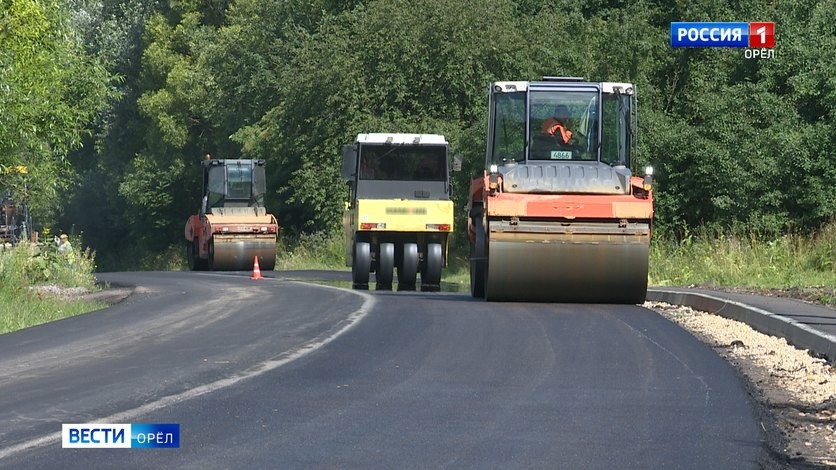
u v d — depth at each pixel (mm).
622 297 80562
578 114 87000
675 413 37688
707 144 138750
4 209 187875
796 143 132125
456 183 168625
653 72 160000
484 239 84812
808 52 145375
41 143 114062
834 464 30828
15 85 102125
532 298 81062
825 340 51812
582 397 40656
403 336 58656
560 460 30688
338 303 80562
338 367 47781
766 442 33250
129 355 52906
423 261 118875
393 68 190625
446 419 36469
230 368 47688
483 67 186000
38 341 60219
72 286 119688
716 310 72750
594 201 79188
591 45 160000
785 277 98625
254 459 30594
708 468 29891
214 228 176875
